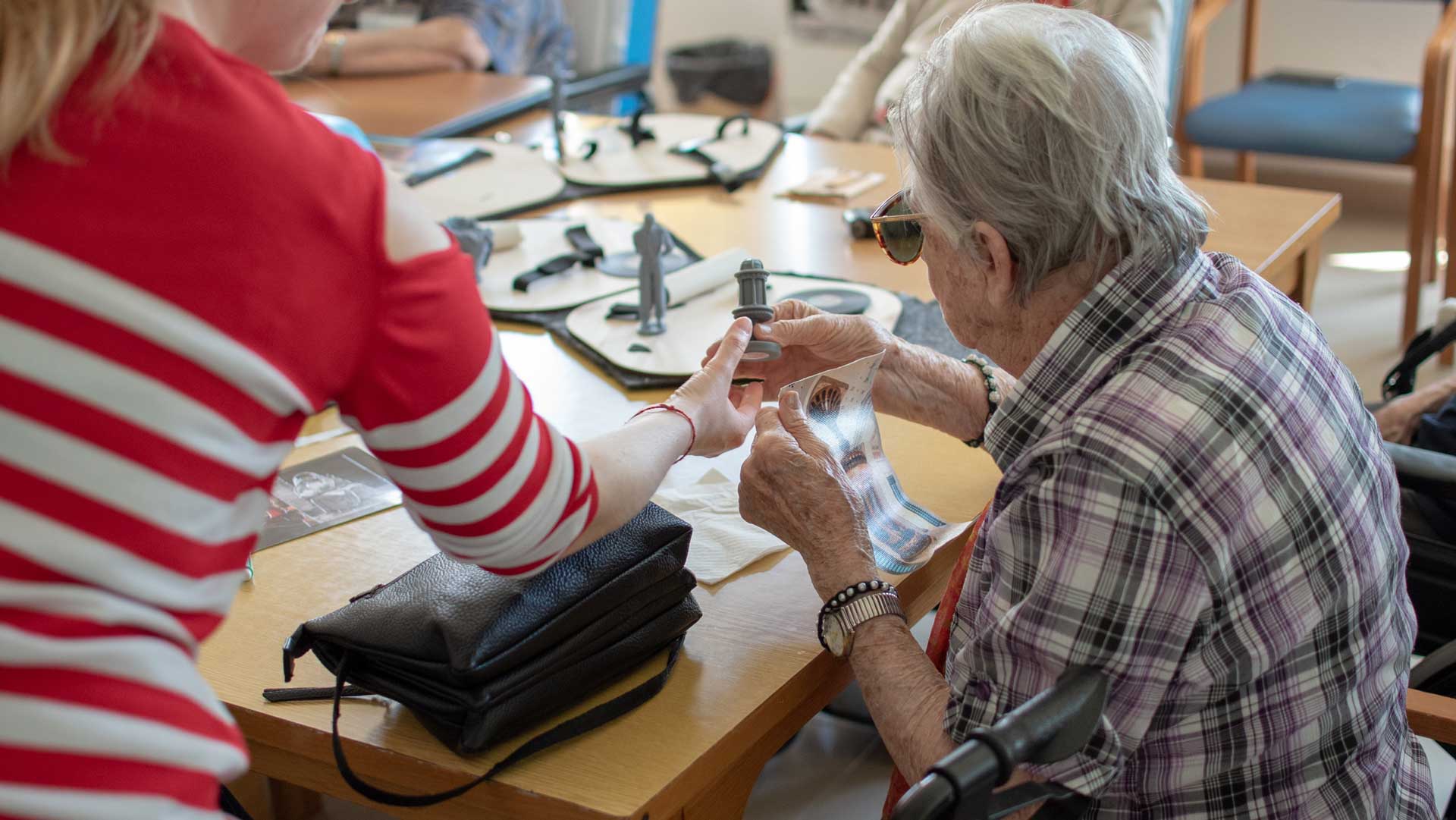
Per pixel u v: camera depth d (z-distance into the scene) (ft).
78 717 2.19
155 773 2.27
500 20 11.66
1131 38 3.46
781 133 9.02
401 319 2.42
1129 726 3.01
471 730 3.02
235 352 2.27
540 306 5.98
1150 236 3.16
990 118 3.08
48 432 2.18
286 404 2.38
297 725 3.26
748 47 14.33
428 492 2.59
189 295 2.22
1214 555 2.90
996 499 3.28
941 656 3.95
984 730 2.73
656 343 5.48
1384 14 15.61
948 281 3.52
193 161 2.22
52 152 2.15
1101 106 3.05
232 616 3.72
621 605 3.28
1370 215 15.48
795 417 3.75
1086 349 3.22
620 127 9.12
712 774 3.16
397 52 11.06
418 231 2.47
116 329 2.19
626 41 12.55
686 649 3.54
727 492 4.35
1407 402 5.94
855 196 7.68
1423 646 5.39
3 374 2.17
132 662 2.26
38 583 2.20
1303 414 3.15
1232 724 3.14
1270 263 6.24
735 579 3.90
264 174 2.26
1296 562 3.05
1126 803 3.27
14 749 2.17
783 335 4.45
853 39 17.08
